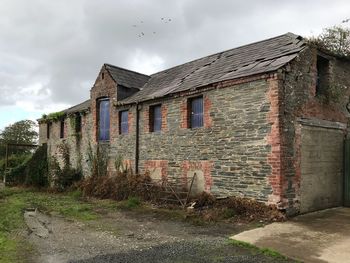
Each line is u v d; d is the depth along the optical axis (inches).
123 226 394.6
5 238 342.3
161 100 579.5
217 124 475.2
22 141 1814.7
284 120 405.4
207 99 492.4
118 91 695.1
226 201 443.5
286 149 404.8
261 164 414.6
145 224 402.3
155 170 587.2
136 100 630.5
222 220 400.5
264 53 494.6
